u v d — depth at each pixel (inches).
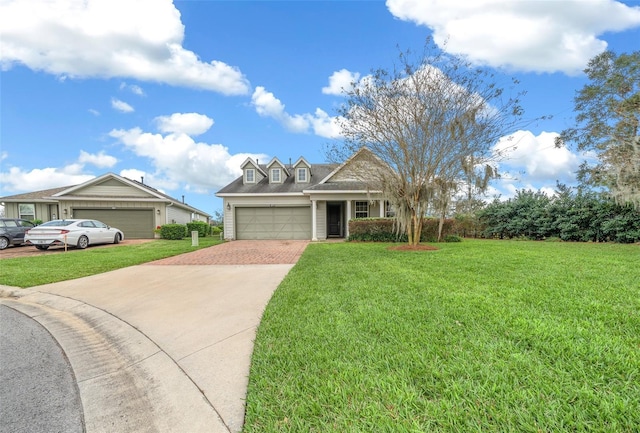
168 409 83.7
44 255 403.5
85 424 79.1
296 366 94.6
